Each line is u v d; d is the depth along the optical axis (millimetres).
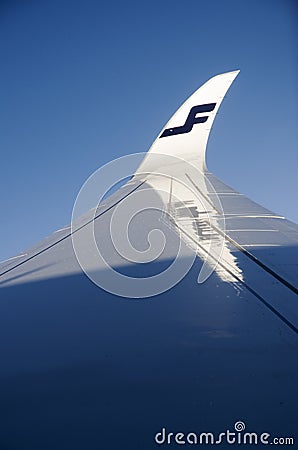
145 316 5961
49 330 5820
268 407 4047
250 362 4734
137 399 4254
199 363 4789
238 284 6785
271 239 8766
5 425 4035
